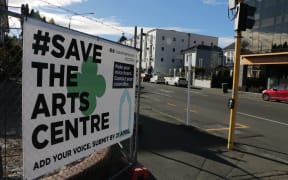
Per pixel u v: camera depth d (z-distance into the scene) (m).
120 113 4.91
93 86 4.07
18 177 4.30
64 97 3.50
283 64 32.91
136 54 5.34
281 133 10.91
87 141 4.01
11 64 4.21
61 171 4.34
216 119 13.50
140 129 9.30
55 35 3.29
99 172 4.75
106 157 5.00
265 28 35.22
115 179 4.97
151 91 31.66
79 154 3.85
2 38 3.53
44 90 3.19
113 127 4.70
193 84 52.47
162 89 36.22
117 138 4.86
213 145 8.27
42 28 3.10
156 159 6.66
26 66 2.95
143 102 19.72
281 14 32.97
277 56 33.12
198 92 33.44
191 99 23.31
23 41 2.90
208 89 42.53
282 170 6.40
